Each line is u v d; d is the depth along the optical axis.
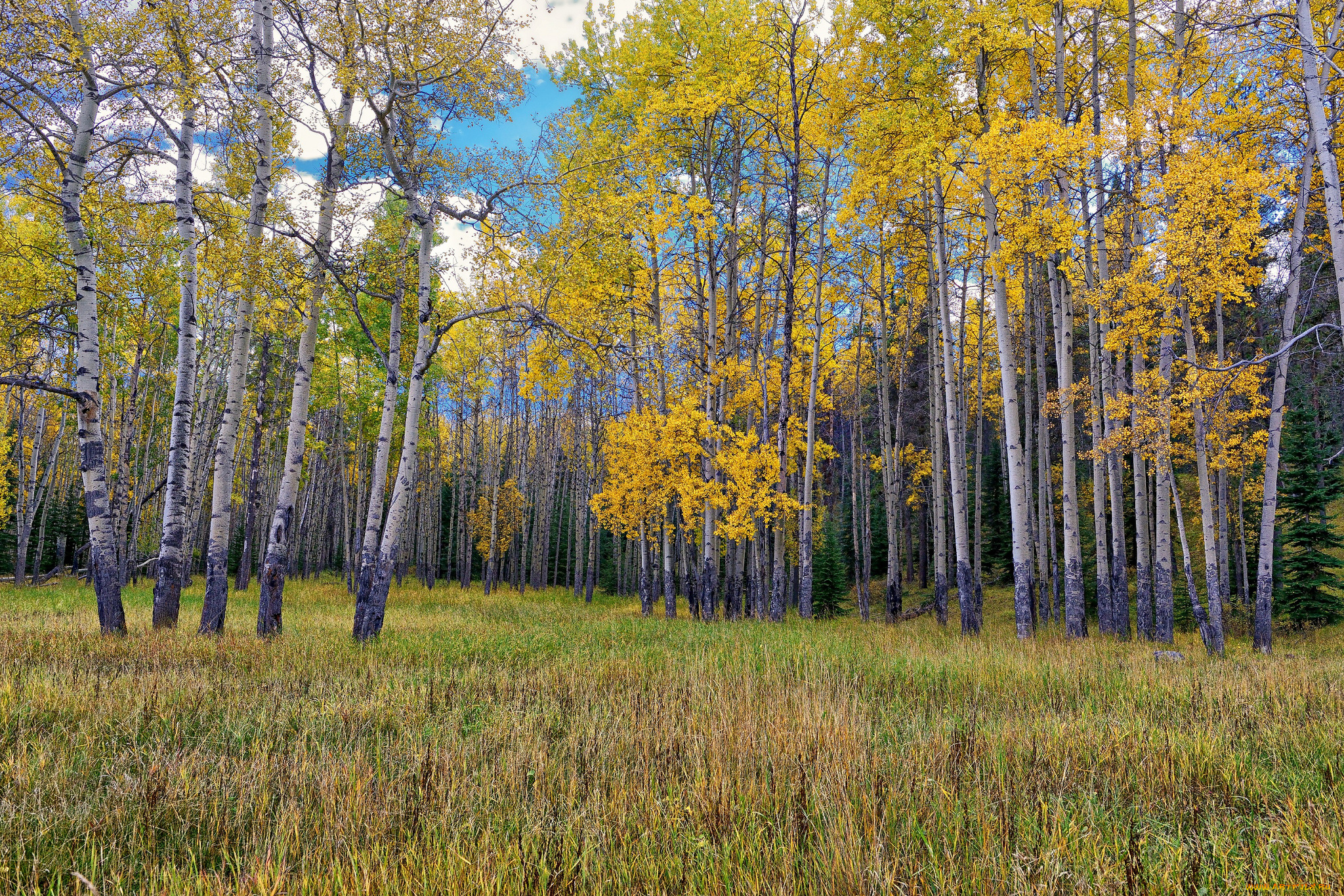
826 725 4.77
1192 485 21.03
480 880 2.59
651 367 14.99
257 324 10.77
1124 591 13.30
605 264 12.45
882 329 20.19
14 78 8.22
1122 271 12.70
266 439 29.03
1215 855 2.99
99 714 4.90
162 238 10.52
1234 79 12.06
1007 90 14.29
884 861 2.82
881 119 12.85
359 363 24.50
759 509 14.51
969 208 13.67
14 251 9.79
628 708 5.36
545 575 35.53
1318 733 4.96
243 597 20.11
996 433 30.42
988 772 4.07
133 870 2.84
